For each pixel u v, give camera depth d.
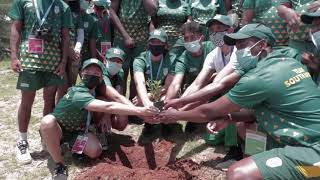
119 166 4.75
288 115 3.48
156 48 5.40
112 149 5.36
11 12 4.98
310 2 4.75
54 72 5.11
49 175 4.80
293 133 3.44
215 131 4.20
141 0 6.11
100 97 5.05
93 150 4.95
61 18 5.08
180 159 5.09
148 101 5.02
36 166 5.00
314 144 3.38
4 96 7.69
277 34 5.17
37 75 5.04
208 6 6.23
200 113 3.85
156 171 4.63
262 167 3.40
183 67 5.48
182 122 6.18
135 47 6.22
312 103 3.43
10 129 6.09
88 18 6.08
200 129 5.93
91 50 6.16
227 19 4.96
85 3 6.01
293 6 4.92
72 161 5.04
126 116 5.54
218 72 4.99
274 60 3.57
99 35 6.16
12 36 5.00
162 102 4.28
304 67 3.62
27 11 4.92
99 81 4.79
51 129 4.47
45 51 4.96
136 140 5.68
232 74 4.20
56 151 4.57
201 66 5.53
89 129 5.12
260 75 3.49
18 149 5.20
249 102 3.56
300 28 4.68
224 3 6.34
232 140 4.89
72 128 4.93
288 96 3.44
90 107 4.55
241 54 3.76
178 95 5.32
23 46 4.98
